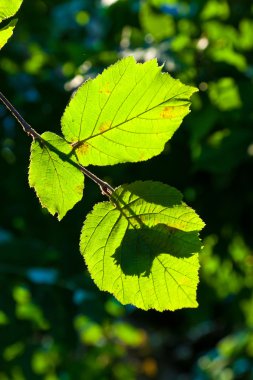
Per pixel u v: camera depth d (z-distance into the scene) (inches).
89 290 69.4
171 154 69.7
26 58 81.2
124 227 20.6
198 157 63.7
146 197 20.5
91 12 89.3
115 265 20.7
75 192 20.9
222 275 87.9
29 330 69.4
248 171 70.1
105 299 70.0
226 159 63.8
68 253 68.8
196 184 71.3
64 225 68.2
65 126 20.7
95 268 20.7
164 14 76.3
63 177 20.8
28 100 72.2
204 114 64.6
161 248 20.5
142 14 76.7
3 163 71.9
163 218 20.5
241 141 63.8
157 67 20.1
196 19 74.5
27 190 72.1
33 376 71.2
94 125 20.6
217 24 73.2
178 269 20.6
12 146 72.4
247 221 72.6
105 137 20.6
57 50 75.5
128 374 100.9
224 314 103.8
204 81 65.0
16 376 71.0
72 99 20.4
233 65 65.8
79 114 20.6
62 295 69.1
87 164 21.0
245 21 73.4
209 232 72.2
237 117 64.7
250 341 96.2
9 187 72.2
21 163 71.9
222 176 70.5
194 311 95.3
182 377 160.6
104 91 20.3
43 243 70.4
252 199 71.3
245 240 73.8
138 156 20.8
